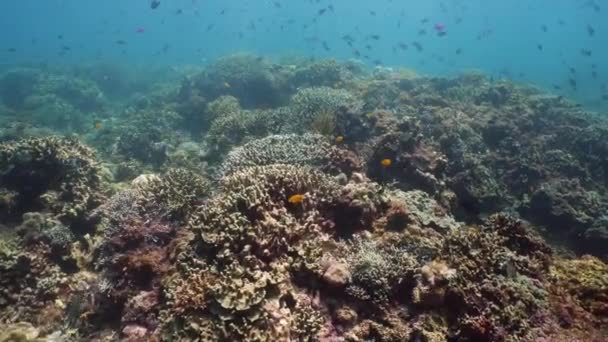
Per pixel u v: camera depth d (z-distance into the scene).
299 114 14.65
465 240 6.55
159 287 6.32
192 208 8.23
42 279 7.42
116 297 6.55
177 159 14.01
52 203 9.52
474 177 11.84
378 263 6.10
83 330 6.43
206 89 23.92
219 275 5.49
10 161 9.84
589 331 5.50
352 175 9.05
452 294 5.68
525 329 5.41
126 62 49.47
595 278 6.41
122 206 8.79
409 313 5.80
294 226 6.28
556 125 18.47
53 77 31.52
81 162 10.57
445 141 13.27
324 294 5.81
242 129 14.36
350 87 22.61
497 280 5.97
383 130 12.00
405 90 23.83
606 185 15.41
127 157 15.83
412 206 8.05
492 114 17.61
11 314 6.81
